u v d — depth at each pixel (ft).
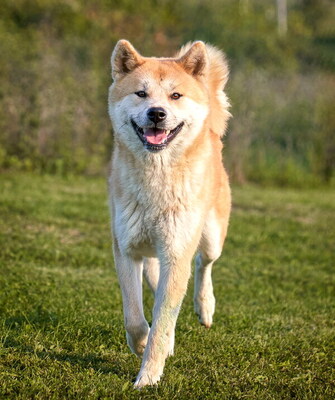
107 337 20.68
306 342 21.76
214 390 17.21
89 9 70.85
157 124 18.29
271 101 68.74
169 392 16.48
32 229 36.88
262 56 78.02
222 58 23.54
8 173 56.44
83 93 59.93
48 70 58.80
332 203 57.67
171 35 69.56
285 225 46.09
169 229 18.34
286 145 71.36
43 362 17.81
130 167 18.57
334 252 39.78
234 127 66.54
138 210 18.54
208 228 21.36
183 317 24.06
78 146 60.18
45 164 58.70
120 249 18.83
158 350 17.28
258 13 113.29
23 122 57.82
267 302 27.99
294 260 36.81
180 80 19.62
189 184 18.54
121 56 20.27
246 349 20.61
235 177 67.31
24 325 20.65
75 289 26.08
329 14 134.41
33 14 69.77
